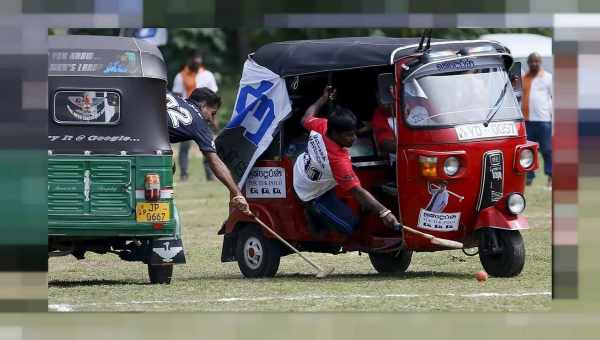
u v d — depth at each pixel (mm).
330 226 35688
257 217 37438
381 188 37250
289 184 36688
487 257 35781
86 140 34875
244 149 37688
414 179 34469
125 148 35000
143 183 35031
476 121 34625
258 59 37844
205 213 58781
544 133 65750
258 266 37562
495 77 35500
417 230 34812
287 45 37625
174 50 110750
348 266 41500
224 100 108750
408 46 34844
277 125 36906
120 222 34906
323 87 38344
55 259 45531
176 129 36438
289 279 37188
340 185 34531
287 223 36938
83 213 34750
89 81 35062
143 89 35344
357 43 35812
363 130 37969
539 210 56250
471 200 34531
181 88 76938
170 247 36031
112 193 34938
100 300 33031
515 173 34938
